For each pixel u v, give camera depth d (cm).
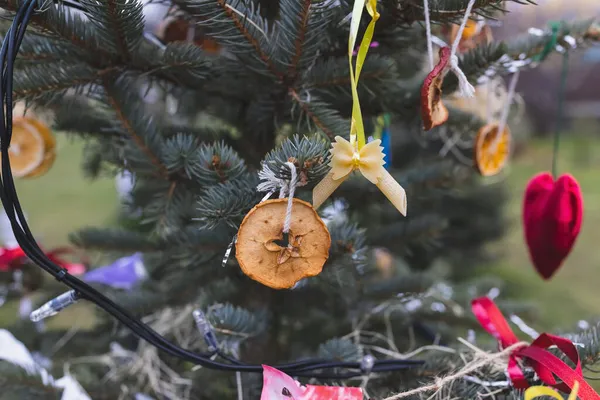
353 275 107
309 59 97
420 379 100
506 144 112
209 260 106
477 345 108
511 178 466
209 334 95
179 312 120
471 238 161
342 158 89
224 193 93
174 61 99
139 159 103
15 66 104
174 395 114
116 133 110
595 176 556
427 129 93
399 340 118
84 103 117
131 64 100
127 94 102
